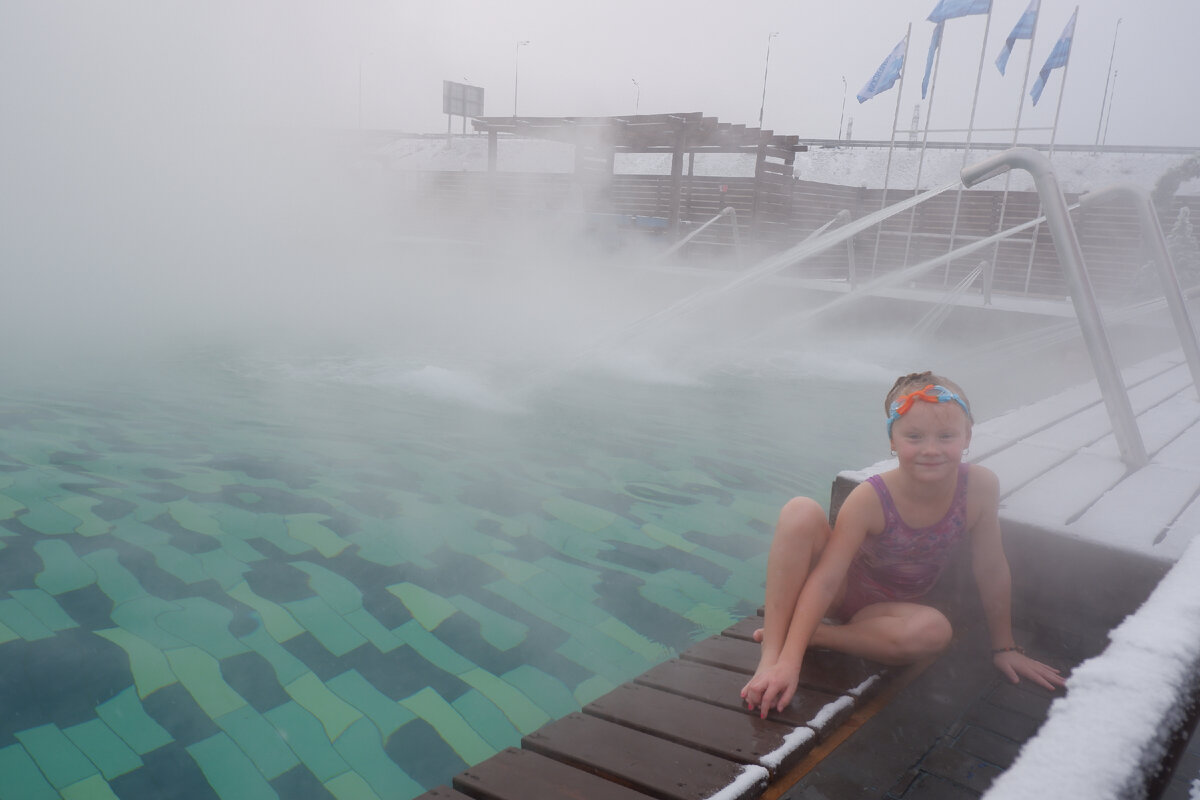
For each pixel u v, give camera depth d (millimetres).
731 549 3391
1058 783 805
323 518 3473
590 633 2588
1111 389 2637
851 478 2250
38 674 2154
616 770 1346
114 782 1746
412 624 2576
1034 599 2045
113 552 2992
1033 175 2645
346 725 2010
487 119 19781
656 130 17469
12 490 3570
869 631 1708
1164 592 1281
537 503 3844
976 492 1725
